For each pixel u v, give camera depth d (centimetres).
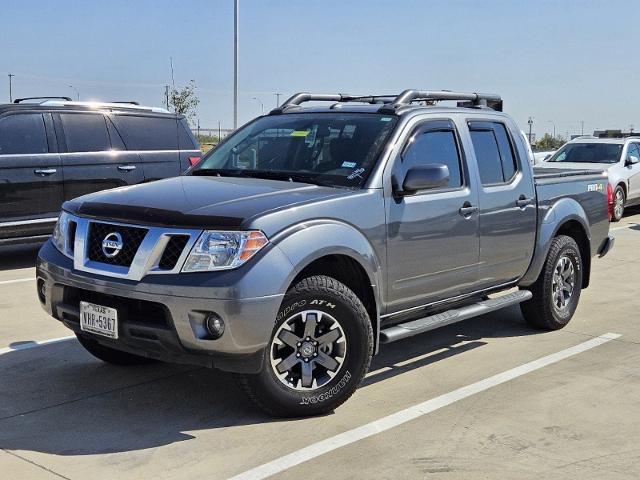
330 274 477
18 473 381
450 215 543
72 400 488
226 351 412
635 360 598
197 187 483
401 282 510
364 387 524
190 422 452
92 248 451
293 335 444
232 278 407
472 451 418
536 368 573
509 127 631
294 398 448
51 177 988
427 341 651
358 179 493
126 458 401
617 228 1509
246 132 594
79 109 1037
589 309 786
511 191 609
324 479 380
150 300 414
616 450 423
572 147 1770
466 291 583
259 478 380
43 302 490
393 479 382
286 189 475
